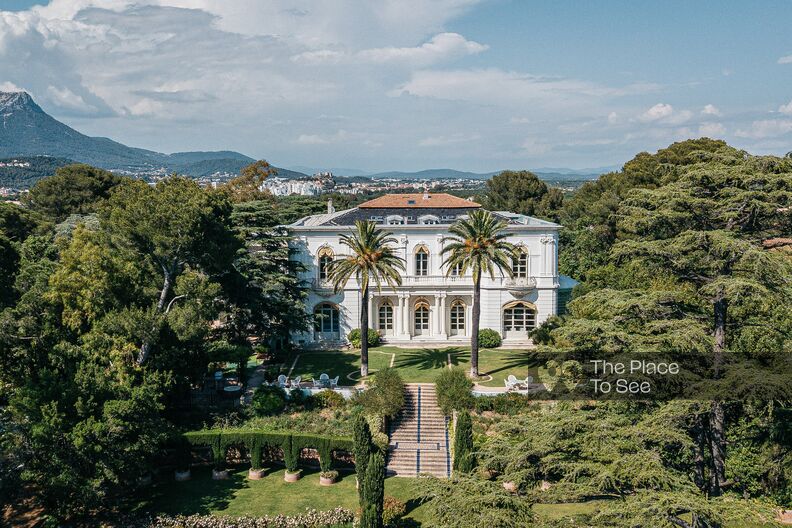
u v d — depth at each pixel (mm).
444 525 22656
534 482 25469
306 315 60250
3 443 35344
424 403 50625
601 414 27078
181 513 38688
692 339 27203
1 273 48062
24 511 37938
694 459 28828
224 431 44062
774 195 28641
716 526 21406
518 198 119875
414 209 69438
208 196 48906
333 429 46188
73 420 36312
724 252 28906
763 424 30312
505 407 48094
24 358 40562
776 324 30719
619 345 27984
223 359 52250
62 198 102125
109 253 44156
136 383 41938
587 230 92250
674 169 34469
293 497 40969
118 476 37062
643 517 21250
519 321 65188
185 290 45469
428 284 64938
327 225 65438
